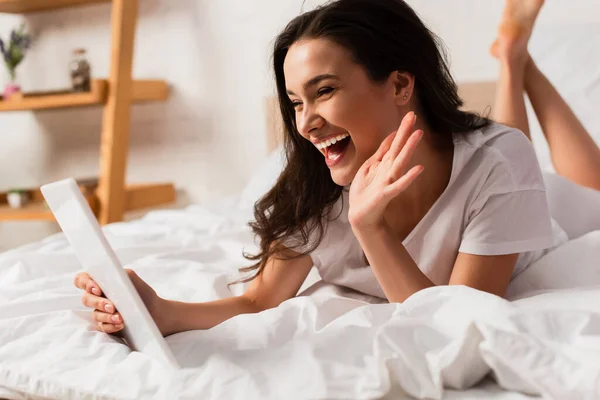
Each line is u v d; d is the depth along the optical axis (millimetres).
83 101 2779
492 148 1097
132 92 2824
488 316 794
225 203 2271
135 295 842
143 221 2064
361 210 965
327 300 994
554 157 1727
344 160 1037
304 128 1006
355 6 990
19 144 3371
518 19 1687
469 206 1093
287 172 1155
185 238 1717
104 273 880
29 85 3285
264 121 2854
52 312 1048
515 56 1710
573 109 1999
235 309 1132
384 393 735
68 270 1447
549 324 773
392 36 1004
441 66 1098
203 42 2934
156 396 791
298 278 1233
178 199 3086
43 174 3342
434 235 1123
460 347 745
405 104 1042
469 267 1076
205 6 2908
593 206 1438
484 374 777
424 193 1120
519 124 1710
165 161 3088
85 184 2809
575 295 932
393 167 932
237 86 2895
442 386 758
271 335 903
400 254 994
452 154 1116
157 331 837
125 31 2760
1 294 1234
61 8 3158
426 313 845
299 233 1177
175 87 3016
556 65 2084
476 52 2441
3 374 895
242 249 1431
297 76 982
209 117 2969
